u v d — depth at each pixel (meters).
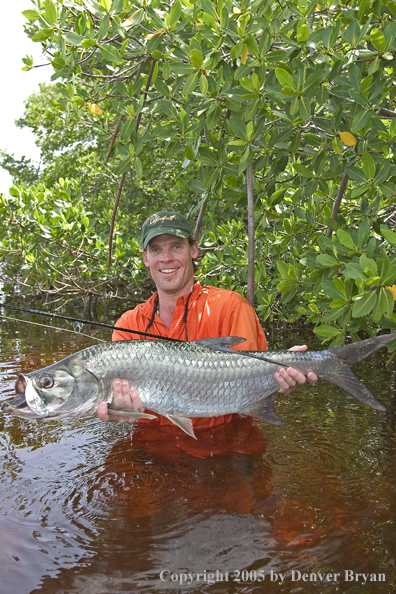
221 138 2.00
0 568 0.88
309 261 1.85
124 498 1.12
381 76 1.72
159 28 1.68
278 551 0.92
